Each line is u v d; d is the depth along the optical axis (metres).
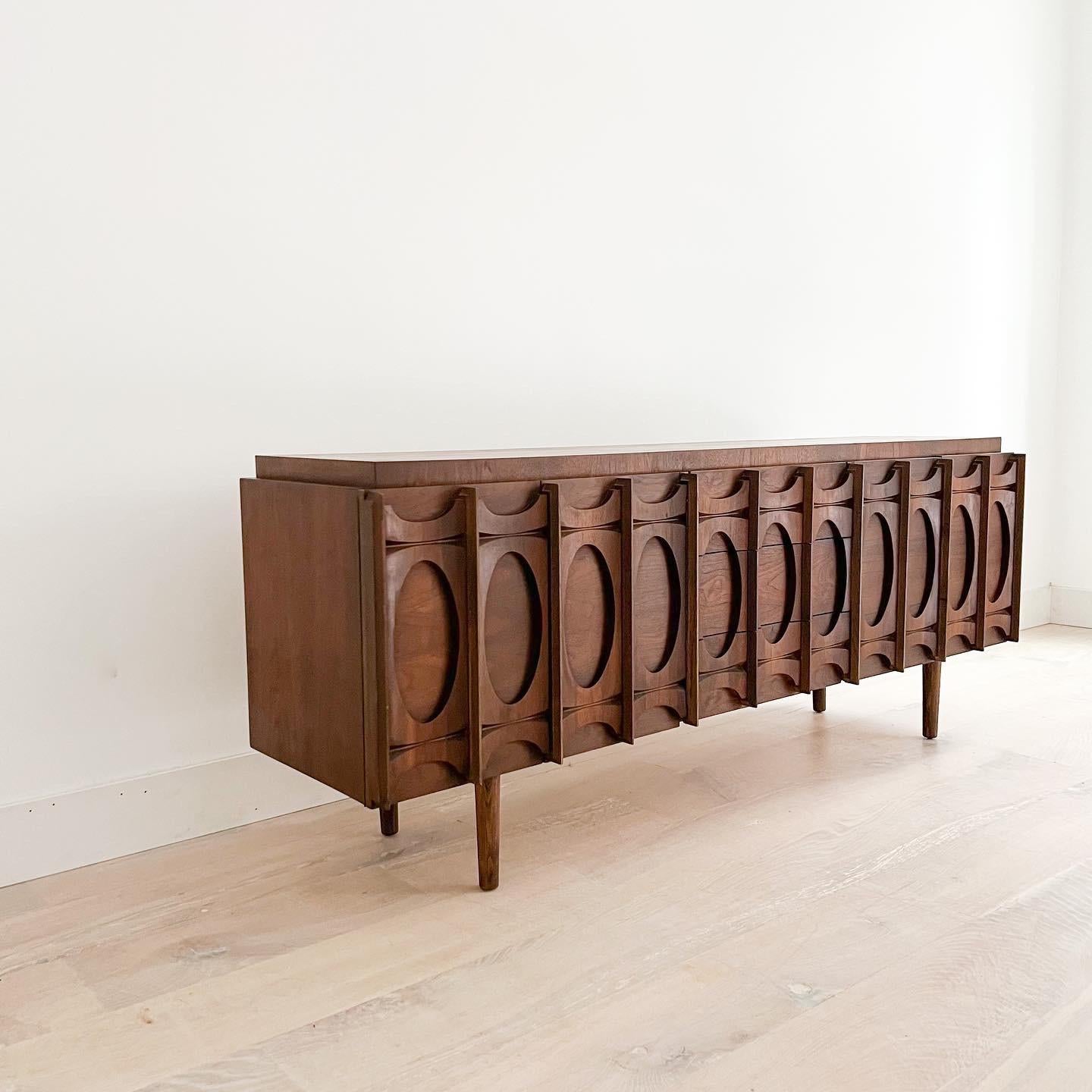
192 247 2.02
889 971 1.56
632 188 2.75
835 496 2.28
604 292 2.72
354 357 2.27
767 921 1.71
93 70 1.87
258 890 1.85
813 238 3.22
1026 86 3.86
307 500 1.75
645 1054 1.36
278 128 2.11
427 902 1.79
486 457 1.79
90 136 1.88
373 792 1.68
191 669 2.08
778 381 3.18
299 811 2.23
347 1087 1.30
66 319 1.88
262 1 2.07
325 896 1.82
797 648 2.26
